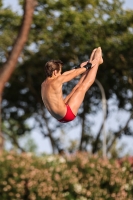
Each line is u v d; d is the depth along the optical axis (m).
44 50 75.94
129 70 76.69
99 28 74.06
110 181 39.91
